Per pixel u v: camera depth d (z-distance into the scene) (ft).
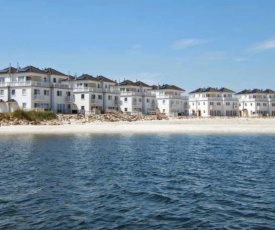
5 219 49.57
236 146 145.38
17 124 238.27
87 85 345.51
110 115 297.74
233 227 45.83
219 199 59.67
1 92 295.07
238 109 484.74
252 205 56.08
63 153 121.29
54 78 319.88
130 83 415.64
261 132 222.48
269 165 96.63
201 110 463.01
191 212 52.24
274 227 45.88
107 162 101.71
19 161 102.99
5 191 65.98
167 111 427.33
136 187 68.95
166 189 67.26
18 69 311.27
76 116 275.18
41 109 275.80
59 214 51.70
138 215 50.90
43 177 79.36
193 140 172.04
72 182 74.02
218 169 90.07
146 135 200.23
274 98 505.25
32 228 45.96
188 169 89.97
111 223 47.55
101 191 65.72
